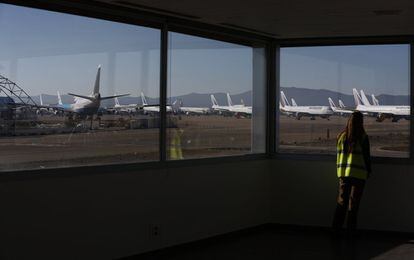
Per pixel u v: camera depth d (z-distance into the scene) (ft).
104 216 17.33
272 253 19.83
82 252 16.69
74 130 16.70
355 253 19.94
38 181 15.48
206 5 17.01
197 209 20.71
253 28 21.12
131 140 18.42
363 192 23.45
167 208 19.49
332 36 22.95
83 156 16.96
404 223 23.04
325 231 23.62
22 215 15.08
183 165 20.17
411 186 22.98
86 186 16.79
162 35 19.40
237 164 22.58
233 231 22.38
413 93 22.91
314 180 23.88
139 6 17.37
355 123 21.97
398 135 23.17
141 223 18.54
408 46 22.98
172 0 16.38
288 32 21.95
